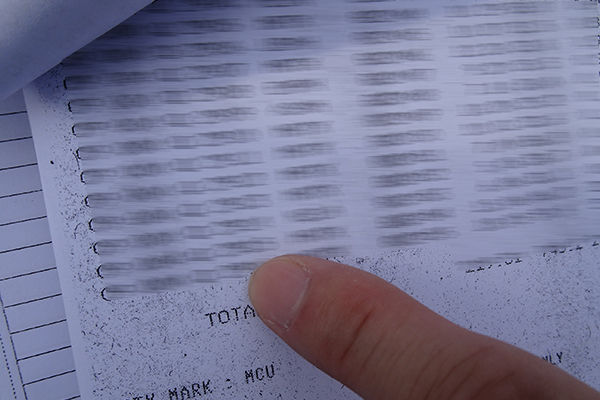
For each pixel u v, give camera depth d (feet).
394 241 0.57
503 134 0.59
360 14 0.57
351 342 0.54
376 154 0.57
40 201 0.56
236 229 0.56
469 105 0.58
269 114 0.57
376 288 0.54
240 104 0.56
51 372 0.56
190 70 0.56
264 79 0.57
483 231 0.58
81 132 0.55
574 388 0.51
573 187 0.59
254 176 0.56
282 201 0.57
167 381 0.55
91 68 0.55
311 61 0.57
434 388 0.52
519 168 0.59
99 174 0.55
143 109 0.56
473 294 0.58
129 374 0.55
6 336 0.55
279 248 0.57
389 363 0.53
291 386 0.56
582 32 0.60
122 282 0.55
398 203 0.58
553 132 0.59
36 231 0.56
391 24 0.58
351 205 0.57
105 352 0.55
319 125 0.57
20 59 0.51
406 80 0.58
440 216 0.58
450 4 0.58
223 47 0.56
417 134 0.58
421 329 0.53
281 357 0.56
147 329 0.55
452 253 0.58
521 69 0.59
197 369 0.56
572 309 0.59
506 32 0.59
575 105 0.59
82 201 0.55
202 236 0.56
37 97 0.55
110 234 0.55
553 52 0.59
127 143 0.55
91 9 0.51
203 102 0.56
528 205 0.59
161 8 0.56
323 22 0.57
